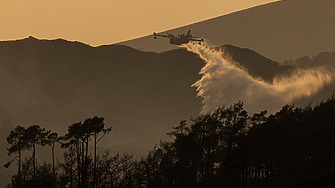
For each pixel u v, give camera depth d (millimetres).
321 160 74562
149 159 68625
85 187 71875
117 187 69312
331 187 52156
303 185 61125
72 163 78188
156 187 66375
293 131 80062
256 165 79000
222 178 76250
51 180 67375
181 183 66188
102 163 73188
